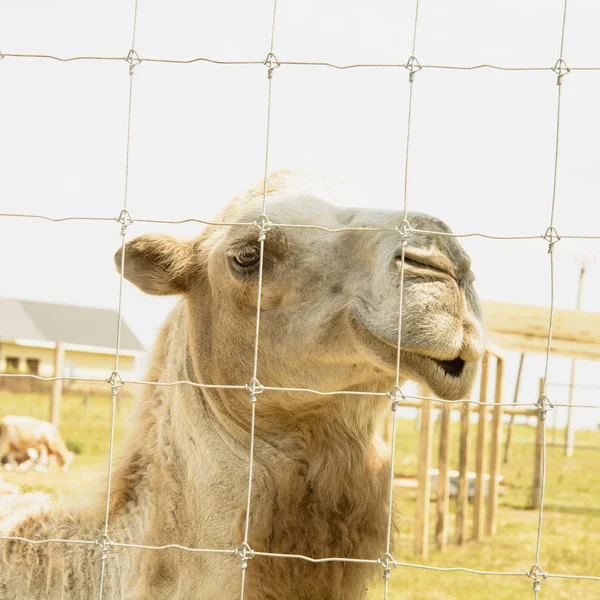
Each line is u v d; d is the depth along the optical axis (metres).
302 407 3.75
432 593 9.12
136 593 3.80
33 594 4.00
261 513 3.69
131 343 39.09
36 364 39.50
